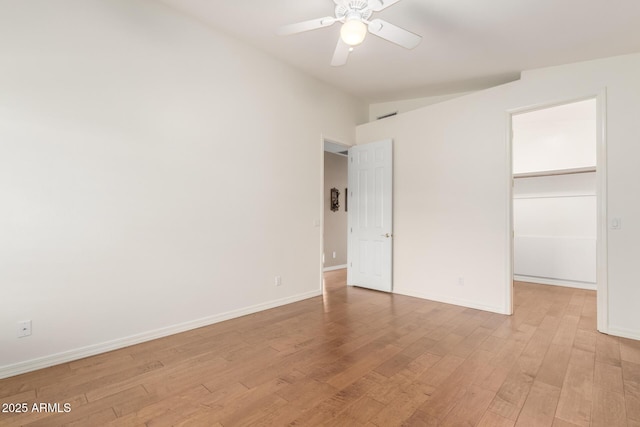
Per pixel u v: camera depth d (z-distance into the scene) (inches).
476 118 148.7
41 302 89.4
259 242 144.6
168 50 114.0
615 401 74.8
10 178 84.6
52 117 90.5
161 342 108.7
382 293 178.2
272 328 122.5
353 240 196.5
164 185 113.4
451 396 76.9
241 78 136.7
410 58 136.3
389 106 202.8
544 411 71.1
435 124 162.9
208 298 126.2
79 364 92.2
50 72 90.1
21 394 76.9
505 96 140.6
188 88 119.6
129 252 105.4
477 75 151.0
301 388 80.3
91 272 97.7
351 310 146.0
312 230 169.9
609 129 117.8
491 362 94.5
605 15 97.7
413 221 171.5
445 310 145.9
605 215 118.0
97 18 98.3
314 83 170.2
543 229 213.3
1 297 83.8
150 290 110.4
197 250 122.7
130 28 105.0
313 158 170.6
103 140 99.6
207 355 98.8
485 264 145.8
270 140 148.9
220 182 130.0
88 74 96.6
